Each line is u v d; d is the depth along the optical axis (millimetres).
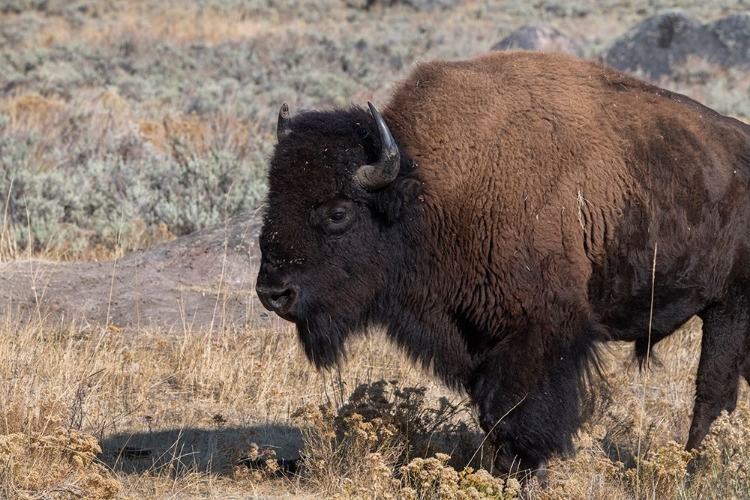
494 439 16734
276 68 90312
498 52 18375
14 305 27812
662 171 17516
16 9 132625
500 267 16500
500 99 17109
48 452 16172
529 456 16656
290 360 24375
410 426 18344
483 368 17047
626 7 153125
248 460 18141
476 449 18516
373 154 16547
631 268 17500
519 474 16688
